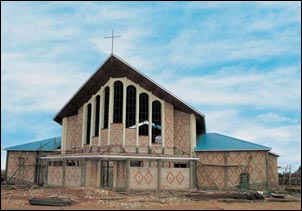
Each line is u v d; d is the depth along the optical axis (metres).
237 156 40.06
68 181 36.69
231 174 39.75
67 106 42.38
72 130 43.97
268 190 37.12
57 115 44.94
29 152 47.75
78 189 30.47
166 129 37.91
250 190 37.62
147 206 22.94
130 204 23.67
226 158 40.09
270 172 43.22
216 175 39.94
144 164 36.31
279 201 28.06
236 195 30.30
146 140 36.81
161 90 37.41
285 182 52.84
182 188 35.31
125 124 36.56
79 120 42.00
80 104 41.97
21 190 33.00
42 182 45.53
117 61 36.19
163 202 25.03
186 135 39.44
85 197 27.06
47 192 29.69
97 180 36.00
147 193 31.59
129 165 33.56
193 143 39.41
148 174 34.50
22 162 47.56
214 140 42.88
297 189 41.59
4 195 28.45
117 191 32.69
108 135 36.47
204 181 39.78
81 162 34.78
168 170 35.16
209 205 24.02
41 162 47.00
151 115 37.47
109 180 37.34
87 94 40.16
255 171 39.50
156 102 38.41
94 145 38.12
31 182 46.69
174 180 35.16
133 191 32.78
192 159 35.78
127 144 36.16
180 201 25.98
